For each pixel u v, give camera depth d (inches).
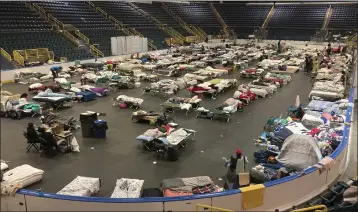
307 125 510.6
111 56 1182.3
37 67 948.0
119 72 982.4
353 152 464.4
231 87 824.9
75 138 472.7
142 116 553.9
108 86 816.3
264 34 1924.2
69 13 1416.1
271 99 716.7
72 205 279.0
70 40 1252.5
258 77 926.4
